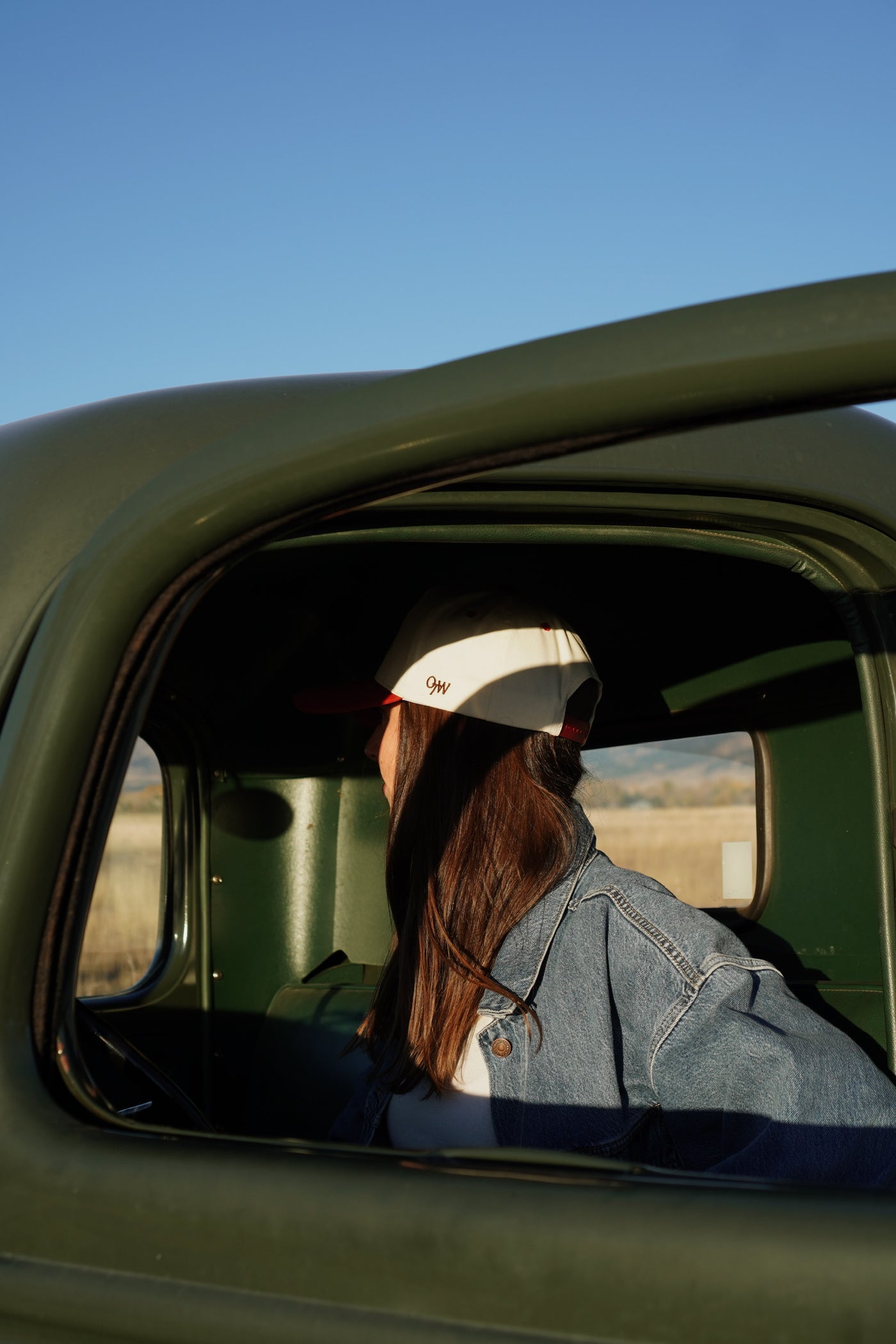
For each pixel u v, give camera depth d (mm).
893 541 1195
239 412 1124
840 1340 565
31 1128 726
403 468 700
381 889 2441
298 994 2340
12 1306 702
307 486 718
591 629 2016
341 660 2158
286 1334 638
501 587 1396
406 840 1318
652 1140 1114
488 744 1266
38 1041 761
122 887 2234
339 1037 2227
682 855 2115
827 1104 1001
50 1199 709
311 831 2410
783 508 1169
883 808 1308
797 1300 573
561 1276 608
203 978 2270
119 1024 2191
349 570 1791
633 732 2156
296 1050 2262
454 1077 1192
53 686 764
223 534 750
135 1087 1968
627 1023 1127
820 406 625
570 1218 616
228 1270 666
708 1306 585
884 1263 567
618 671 2105
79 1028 1375
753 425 1154
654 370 616
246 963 2350
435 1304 626
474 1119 1181
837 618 1783
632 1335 595
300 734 2367
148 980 2268
